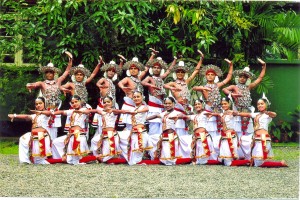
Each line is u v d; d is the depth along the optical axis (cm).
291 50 1450
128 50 1382
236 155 1127
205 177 999
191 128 1284
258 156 1107
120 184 934
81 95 1192
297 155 1284
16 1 1445
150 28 1376
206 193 880
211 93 1184
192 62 1390
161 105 1202
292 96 1500
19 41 1400
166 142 1130
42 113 1134
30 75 1443
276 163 1117
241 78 1201
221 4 1377
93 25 1367
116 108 1215
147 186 921
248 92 1200
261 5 1444
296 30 1434
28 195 860
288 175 1027
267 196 866
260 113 1123
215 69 1189
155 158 1147
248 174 1032
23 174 1014
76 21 1356
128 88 1188
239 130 1172
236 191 895
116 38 1395
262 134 1112
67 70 1205
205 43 1338
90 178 980
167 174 1022
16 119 1477
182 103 1168
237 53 1409
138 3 1346
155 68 1202
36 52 1377
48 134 1138
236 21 1372
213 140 1158
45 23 1375
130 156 1135
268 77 1446
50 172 1034
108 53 1391
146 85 1188
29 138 1140
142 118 1142
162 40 1380
